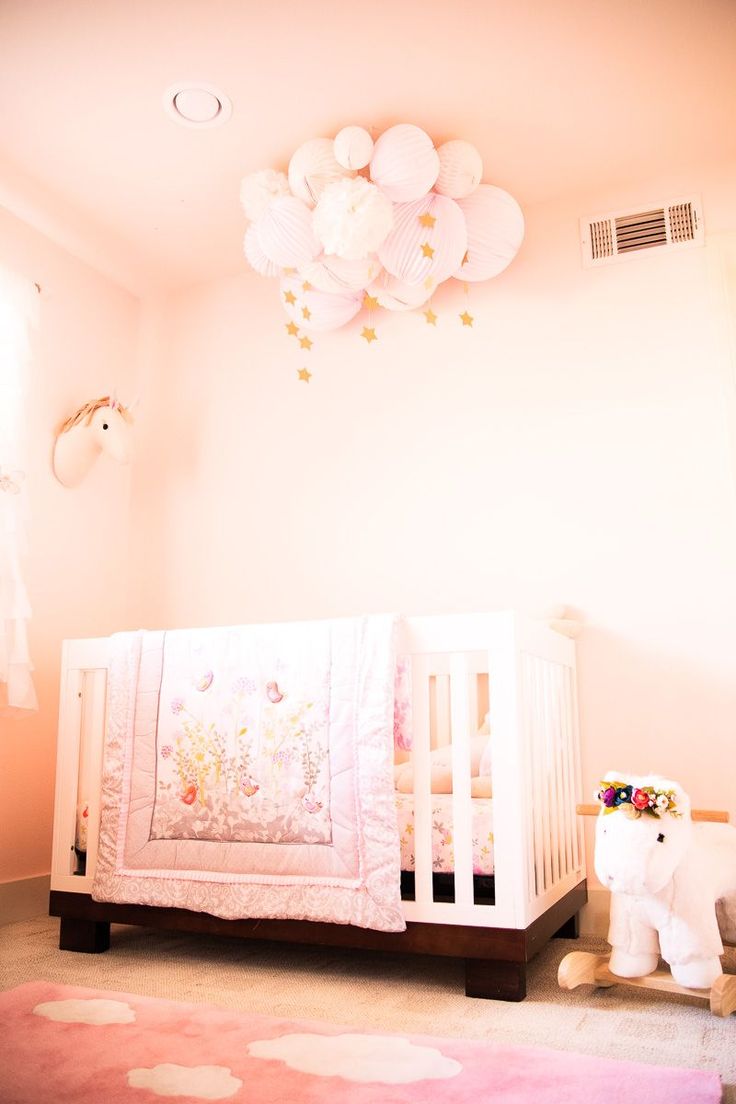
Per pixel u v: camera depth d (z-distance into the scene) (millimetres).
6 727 2602
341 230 2123
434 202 2293
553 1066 1307
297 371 3053
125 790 2064
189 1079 1278
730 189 2578
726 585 2373
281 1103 1196
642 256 2641
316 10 2012
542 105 2336
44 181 2652
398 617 1871
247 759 1941
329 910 1779
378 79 2232
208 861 1937
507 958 1655
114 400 2904
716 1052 1392
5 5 1991
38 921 2512
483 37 2100
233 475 3082
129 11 2012
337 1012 1608
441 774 2021
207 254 3082
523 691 1796
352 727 1837
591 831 2375
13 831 2576
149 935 2266
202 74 2213
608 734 2408
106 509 3109
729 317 2504
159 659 2113
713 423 2469
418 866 1754
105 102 2311
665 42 2127
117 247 3027
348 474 2900
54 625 2826
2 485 2471
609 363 2619
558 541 2576
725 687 2324
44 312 2912
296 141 2469
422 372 2857
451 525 2719
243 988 1768
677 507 2465
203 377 3207
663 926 1612
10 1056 1373
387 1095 1213
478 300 2818
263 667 1978
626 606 2465
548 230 2766
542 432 2660
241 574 2994
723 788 2283
